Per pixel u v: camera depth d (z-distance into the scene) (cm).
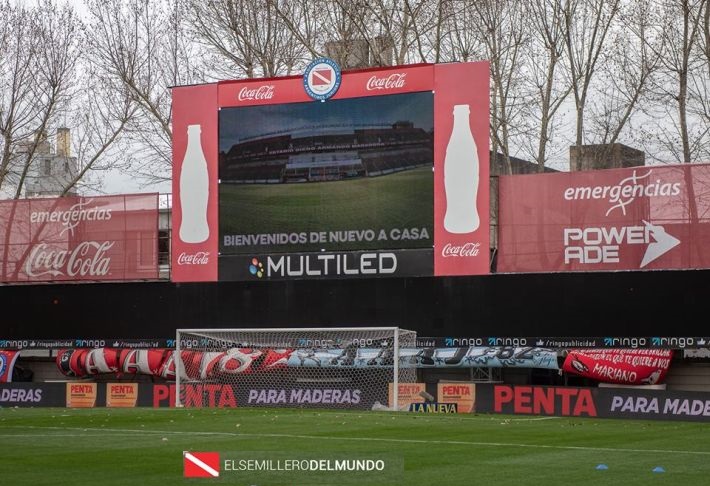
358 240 3003
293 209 3067
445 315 2922
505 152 4391
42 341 3338
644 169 2812
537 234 2908
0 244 3438
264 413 2611
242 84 3123
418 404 2769
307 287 3041
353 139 3017
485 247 2895
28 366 3544
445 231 2927
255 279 3092
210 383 3078
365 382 2883
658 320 2756
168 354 3195
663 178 2791
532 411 2641
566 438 1927
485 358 2872
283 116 3084
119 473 1387
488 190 2898
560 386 2673
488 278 2894
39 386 3136
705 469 1448
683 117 3922
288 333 3039
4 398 3172
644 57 4078
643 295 2773
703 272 2723
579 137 4350
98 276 3325
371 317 2981
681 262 2762
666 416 2478
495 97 4347
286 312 3058
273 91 3097
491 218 3378
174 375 3153
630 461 1538
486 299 2894
